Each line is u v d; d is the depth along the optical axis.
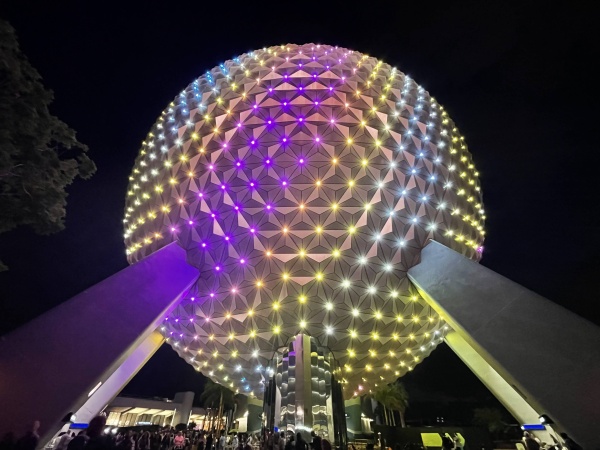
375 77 22.91
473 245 23.31
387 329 19.91
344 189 18.53
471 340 15.85
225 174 19.33
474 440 39.72
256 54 25.30
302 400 17.23
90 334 14.93
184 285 18.56
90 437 8.73
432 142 21.67
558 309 14.55
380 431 42.00
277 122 19.73
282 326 19.12
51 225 19.19
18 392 12.74
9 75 16.34
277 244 18.45
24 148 17.34
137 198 23.33
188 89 25.44
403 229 19.16
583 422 12.13
